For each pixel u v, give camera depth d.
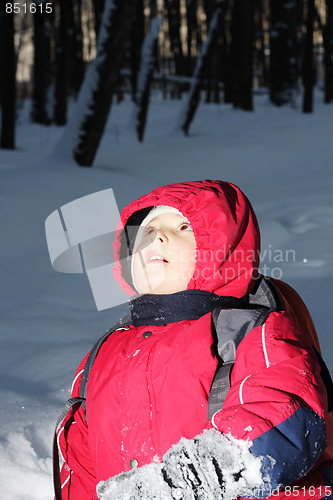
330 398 1.13
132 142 11.98
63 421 1.32
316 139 11.91
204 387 1.14
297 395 1.04
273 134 12.02
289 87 19.91
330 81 21.62
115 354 1.26
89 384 1.28
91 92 7.71
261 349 1.11
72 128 7.76
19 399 2.04
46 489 1.61
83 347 2.52
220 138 12.14
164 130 16.92
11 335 2.73
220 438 1.00
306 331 1.39
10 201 5.26
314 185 6.98
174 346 1.19
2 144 12.08
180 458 0.99
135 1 7.66
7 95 11.92
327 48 21.48
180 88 28.84
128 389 1.19
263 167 9.81
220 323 1.19
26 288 3.48
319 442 1.02
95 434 1.22
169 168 8.91
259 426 0.99
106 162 8.91
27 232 4.61
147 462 1.15
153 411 1.16
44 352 2.47
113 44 7.66
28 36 19.09
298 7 28.45
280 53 19.70
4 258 4.14
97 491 1.03
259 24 31.31
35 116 19.70
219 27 13.12
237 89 18.52
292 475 0.99
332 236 4.10
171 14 28.50
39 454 1.74
